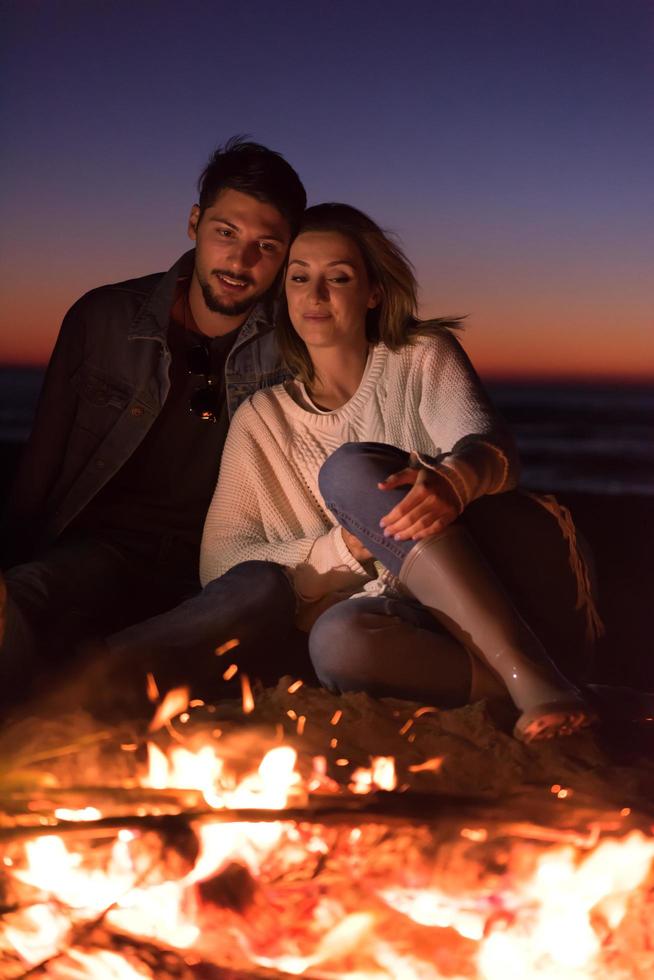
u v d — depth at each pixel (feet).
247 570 11.48
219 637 11.32
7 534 13.34
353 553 11.00
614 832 7.73
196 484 13.20
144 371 12.96
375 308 12.01
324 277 11.53
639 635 18.17
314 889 7.21
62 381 13.17
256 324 12.87
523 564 10.38
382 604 10.45
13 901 7.07
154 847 7.47
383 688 10.34
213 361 13.21
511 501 10.39
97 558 12.53
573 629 10.72
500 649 9.53
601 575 27.45
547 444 93.25
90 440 13.14
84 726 9.71
